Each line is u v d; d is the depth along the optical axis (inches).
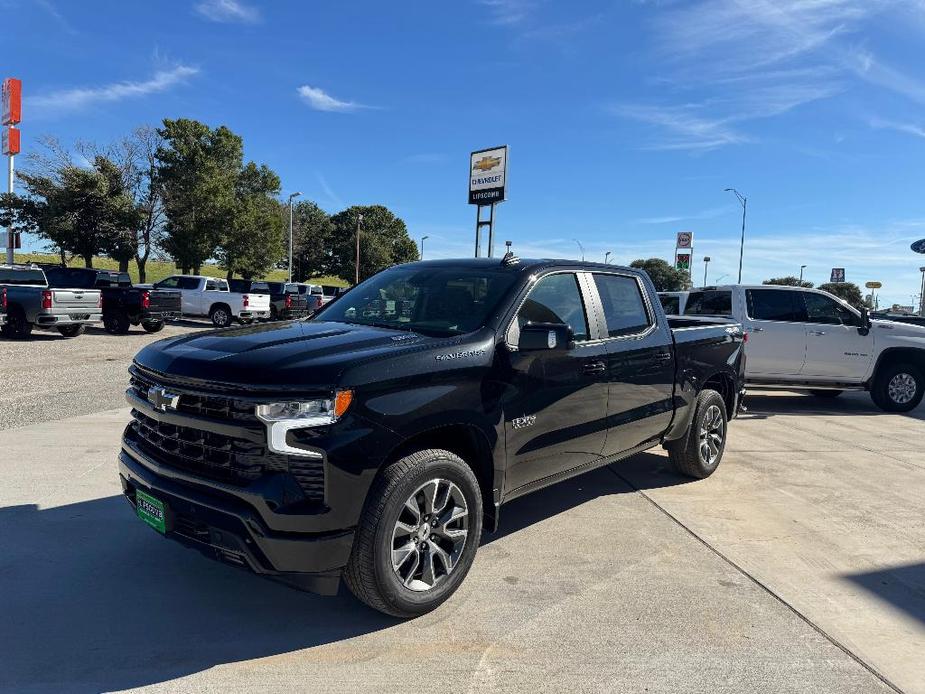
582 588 145.6
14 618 125.0
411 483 122.2
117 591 136.9
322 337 137.2
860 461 268.8
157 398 125.0
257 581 143.8
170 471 122.9
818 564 162.4
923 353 394.3
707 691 108.9
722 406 237.8
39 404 325.4
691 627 129.6
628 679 111.5
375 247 3646.7
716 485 228.1
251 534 110.7
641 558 163.0
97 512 179.5
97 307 670.5
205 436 119.8
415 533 126.6
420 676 110.7
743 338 253.4
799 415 387.2
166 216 1680.6
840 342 390.9
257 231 1996.8
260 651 116.8
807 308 397.7
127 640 118.8
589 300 177.9
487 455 141.0
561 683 109.8
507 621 130.2
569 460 168.2
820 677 114.0
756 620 133.3
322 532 112.0
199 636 121.0
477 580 148.4
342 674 110.6
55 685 104.7
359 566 118.7
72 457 231.6
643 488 222.8
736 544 173.9
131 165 1571.1
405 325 153.9
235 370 116.8
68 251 1513.3
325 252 3695.9
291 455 110.9
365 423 115.8
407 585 126.0
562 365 159.3
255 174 2477.9
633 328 193.0
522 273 160.7
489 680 110.0
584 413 168.4
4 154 1066.7
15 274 665.6
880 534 184.2
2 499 188.1
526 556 162.6
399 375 122.1
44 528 167.9
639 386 190.5
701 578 152.4
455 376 131.6
